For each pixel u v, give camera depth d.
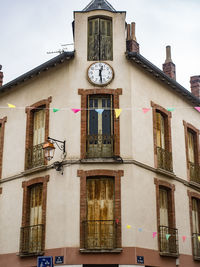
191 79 26.67
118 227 17.78
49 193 18.83
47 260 15.88
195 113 24.20
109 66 19.88
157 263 18.45
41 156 19.78
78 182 18.31
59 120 19.55
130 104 19.42
